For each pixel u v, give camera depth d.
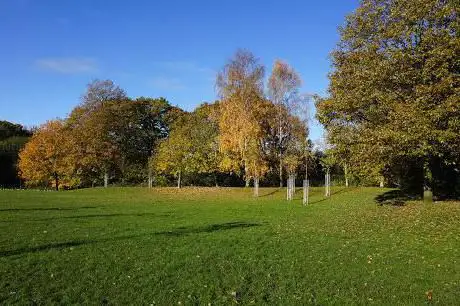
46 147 63.31
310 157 53.12
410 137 20.72
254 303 9.91
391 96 22.98
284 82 48.16
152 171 63.88
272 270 12.87
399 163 27.58
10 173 78.94
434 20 22.62
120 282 11.46
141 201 41.06
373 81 23.42
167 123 75.88
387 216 24.78
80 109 67.75
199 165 56.59
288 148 48.84
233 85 47.00
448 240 17.44
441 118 20.34
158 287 11.06
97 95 67.88
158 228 21.48
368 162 25.62
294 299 10.22
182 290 10.84
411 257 14.66
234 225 23.03
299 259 14.38
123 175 71.00
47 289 10.79
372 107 24.27
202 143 56.72
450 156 23.98
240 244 17.02
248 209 32.84
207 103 66.44
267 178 63.53
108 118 65.25
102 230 20.55
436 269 13.02
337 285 11.38
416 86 21.56
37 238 17.83
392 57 22.84
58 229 20.64
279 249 16.06
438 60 20.97
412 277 12.16
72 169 62.47
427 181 27.98
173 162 56.81
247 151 46.97
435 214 23.39
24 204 34.69
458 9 21.33
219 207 34.69
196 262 13.80
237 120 46.81
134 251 15.41
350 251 15.73
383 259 14.38
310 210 31.80
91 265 13.22
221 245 16.73
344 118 26.81
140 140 74.50
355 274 12.46
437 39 21.66
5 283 11.22
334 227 22.17
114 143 67.12
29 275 12.03
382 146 22.50
